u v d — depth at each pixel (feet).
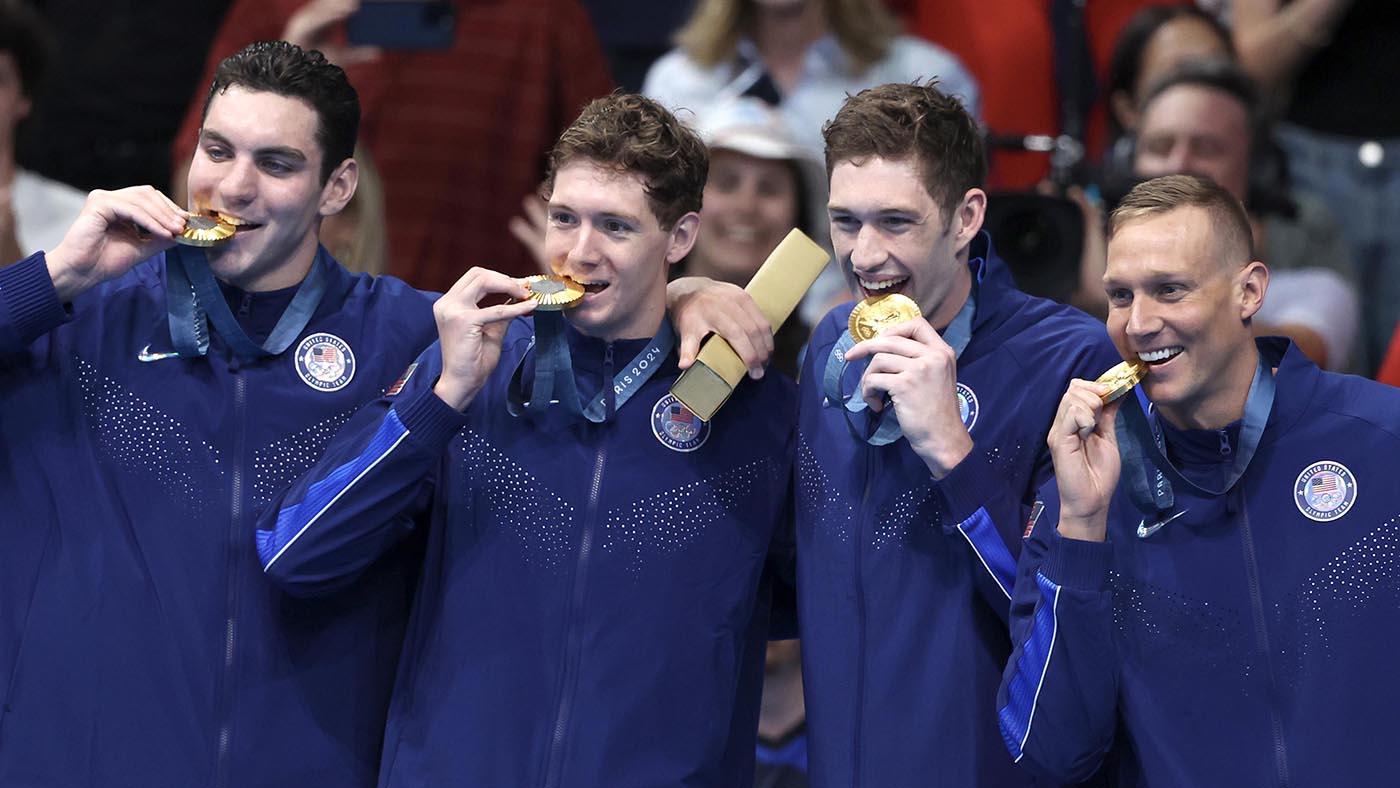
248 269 43.93
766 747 55.88
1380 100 76.48
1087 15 79.71
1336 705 39.65
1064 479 40.06
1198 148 64.75
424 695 43.57
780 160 63.87
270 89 43.34
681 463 44.24
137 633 43.52
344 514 42.22
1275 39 77.51
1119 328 40.73
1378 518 40.14
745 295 44.24
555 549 43.60
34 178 68.64
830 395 43.83
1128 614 41.32
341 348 45.44
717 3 71.26
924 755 42.32
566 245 42.68
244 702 43.83
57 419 44.32
